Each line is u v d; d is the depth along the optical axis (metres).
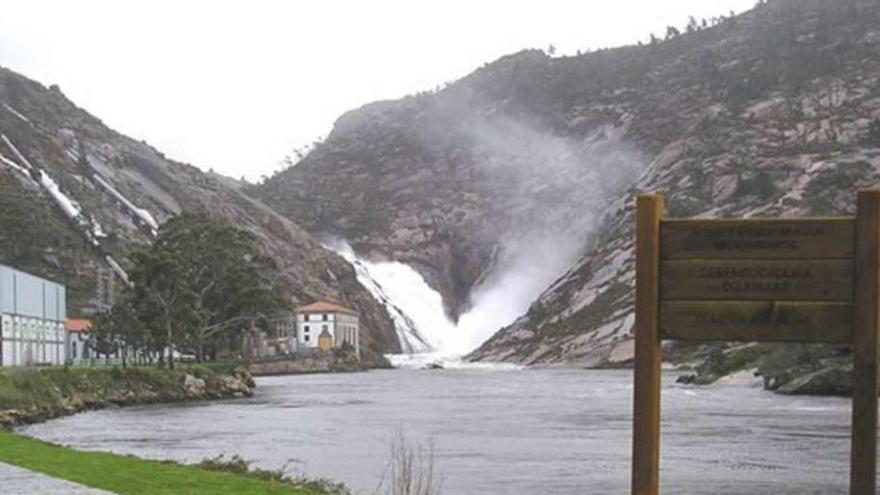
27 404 69.94
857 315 11.36
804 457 44.88
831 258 11.52
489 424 65.62
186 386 101.38
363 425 65.19
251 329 164.00
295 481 29.86
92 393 85.50
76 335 150.00
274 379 171.00
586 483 36.78
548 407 84.50
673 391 108.50
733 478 38.12
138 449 48.94
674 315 12.09
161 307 116.56
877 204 11.30
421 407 85.94
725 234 11.92
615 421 68.00
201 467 31.16
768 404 83.62
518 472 39.88
